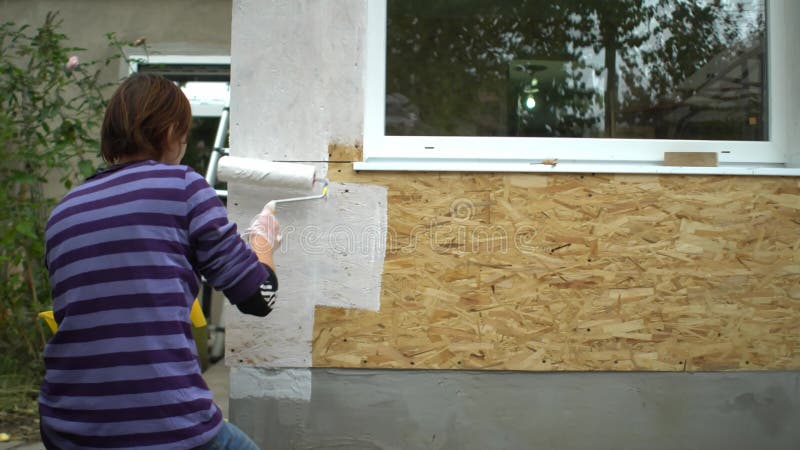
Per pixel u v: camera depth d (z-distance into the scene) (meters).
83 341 1.37
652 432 2.73
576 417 2.71
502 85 3.00
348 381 2.69
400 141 2.90
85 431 1.35
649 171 2.70
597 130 3.03
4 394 3.66
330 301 2.67
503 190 2.69
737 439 2.74
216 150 4.95
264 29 2.70
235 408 2.67
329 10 2.71
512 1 3.00
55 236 1.46
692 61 3.06
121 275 1.39
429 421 2.69
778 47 3.00
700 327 2.73
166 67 5.29
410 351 2.68
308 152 2.70
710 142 3.00
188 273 1.45
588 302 2.71
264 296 1.65
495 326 2.69
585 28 3.05
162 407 1.36
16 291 3.95
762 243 2.75
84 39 5.23
